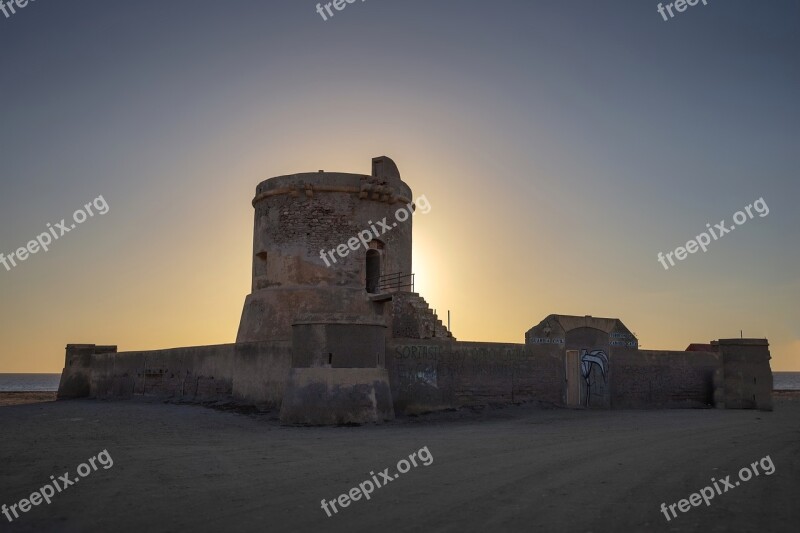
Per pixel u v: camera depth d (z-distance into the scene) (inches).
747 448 518.0
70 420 742.5
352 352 721.0
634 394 1036.5
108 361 1315.2
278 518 308.8
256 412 782.5
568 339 1008.9
